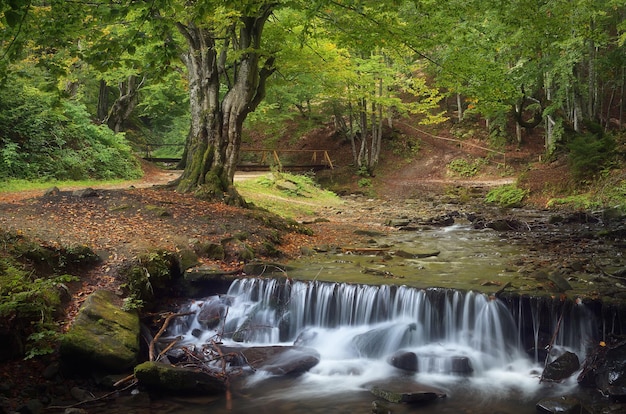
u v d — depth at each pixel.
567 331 8.34
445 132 40.03
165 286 10.25
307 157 38.81
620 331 8.09
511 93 13.16
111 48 6.79
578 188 22.44
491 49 15.12
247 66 15.91
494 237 15.95
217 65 16.88
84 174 21.41
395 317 9.28
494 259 12.30
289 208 20.92
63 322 7.86
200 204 14.30
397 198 29.67
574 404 6.63
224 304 9.98
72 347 7.27
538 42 13.66
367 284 9.61
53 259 9.23
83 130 23.62
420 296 9.12
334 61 19.12
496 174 34.25
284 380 7.83
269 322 9.74
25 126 20.75
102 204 13.04
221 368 8.09
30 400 6.57
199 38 15.90
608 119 30.91
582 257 12.10
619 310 8.10
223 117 16.11
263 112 30.95
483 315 8.72
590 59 26.42
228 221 13.16
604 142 22.95
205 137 16.11
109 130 25.48
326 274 10.66
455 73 12.87
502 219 18.83
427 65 23.05
